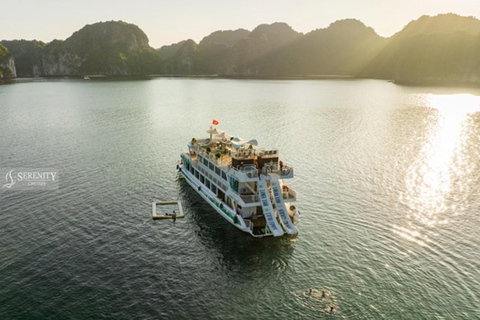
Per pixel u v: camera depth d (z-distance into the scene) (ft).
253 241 160.25
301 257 147.43
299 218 176.35
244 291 125.90
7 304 116.37
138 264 140.97
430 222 176.35
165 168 256.52
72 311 114.11
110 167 256.11
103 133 366.02
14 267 136.36
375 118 467.11
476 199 203.51
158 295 122.83
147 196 207.41
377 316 113.39
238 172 167.53
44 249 149.48
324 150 306.96
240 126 413.59
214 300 121.08
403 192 213.87
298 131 385.70
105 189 215.72
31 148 303.48
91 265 139.13
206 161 205.16
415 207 193.36
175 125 414.62
